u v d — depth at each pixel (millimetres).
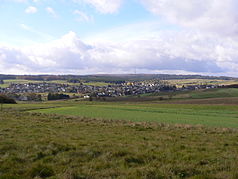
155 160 9305
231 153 11008
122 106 77250
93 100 127750
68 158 9297
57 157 9477
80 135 16547
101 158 9516
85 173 7516
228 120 35875
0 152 10102
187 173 7762
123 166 8383
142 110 58656
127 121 31062
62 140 13594
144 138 15781
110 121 30594
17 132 17078
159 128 23484
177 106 74188
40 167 7945
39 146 11320
